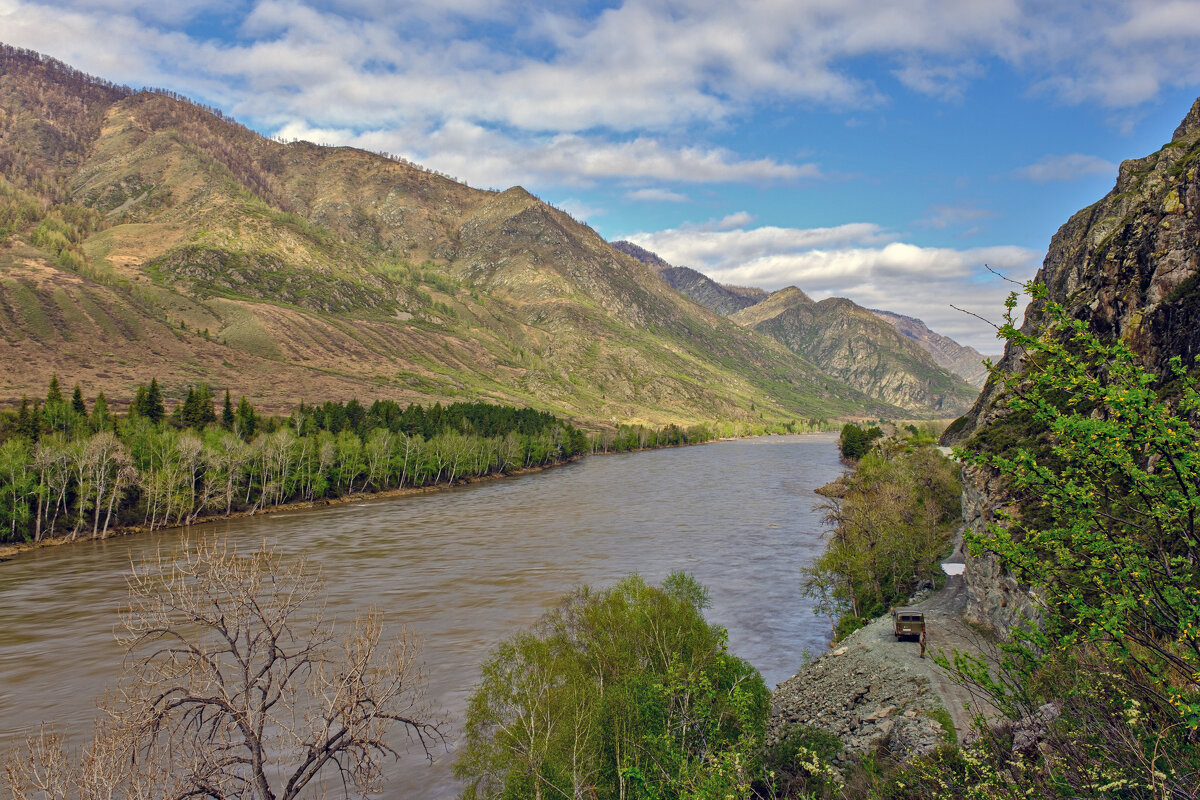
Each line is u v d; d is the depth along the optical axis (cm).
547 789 2570
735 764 1905
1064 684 1073
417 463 14862
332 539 9306
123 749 1508
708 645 3572
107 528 9469
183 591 1752
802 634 5375
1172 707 917
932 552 5894
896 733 3042
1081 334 884
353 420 15550
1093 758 980
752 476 17250
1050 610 991
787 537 9225
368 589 6650
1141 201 5278
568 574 7262
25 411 10188
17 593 6550
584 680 3114
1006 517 1017
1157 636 952
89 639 5222
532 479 17050
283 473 12194
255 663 4103
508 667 3412
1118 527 913
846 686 3800
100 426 11012
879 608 5575
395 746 3541
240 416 13462
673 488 14900
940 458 9069
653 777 2542
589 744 2722
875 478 9669
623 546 8738
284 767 2970
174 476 10362
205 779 1580
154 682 1777
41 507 9325
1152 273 4516
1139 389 802
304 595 1988
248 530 10000
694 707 2944
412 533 9756
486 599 6297
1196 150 4909
